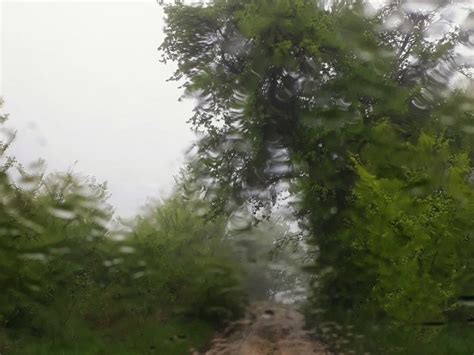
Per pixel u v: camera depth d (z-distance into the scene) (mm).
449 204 9094
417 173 10156
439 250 8789
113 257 16469
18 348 11344
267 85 18328
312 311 15844
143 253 17359
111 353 12391
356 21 17266
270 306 18266
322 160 15930
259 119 17719
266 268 18594
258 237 19469
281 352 12359
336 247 15516
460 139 14766
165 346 13961
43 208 13453
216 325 17781
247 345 13414
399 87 16859
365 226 11703
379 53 16422
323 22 16812
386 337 11555
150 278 17203
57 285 13766
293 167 17219
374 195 10141
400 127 16000
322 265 16062
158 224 19281
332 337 13031
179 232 18922
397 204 9453
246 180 19281
